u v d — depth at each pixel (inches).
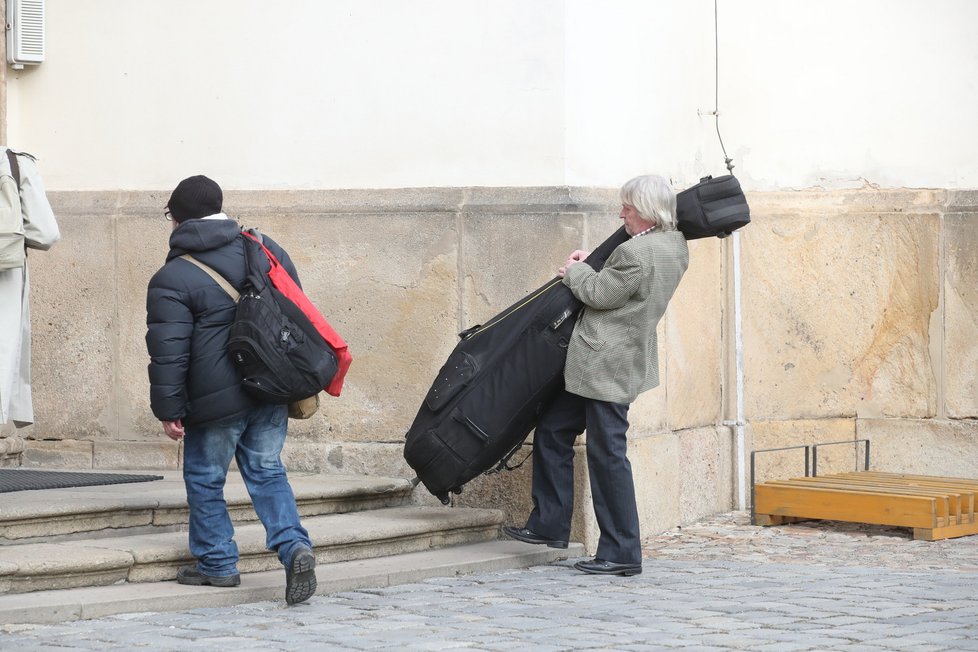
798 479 820.0
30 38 780.0
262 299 515.2
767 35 890.1
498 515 692.1
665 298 613.9
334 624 494.9
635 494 690.2
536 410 633.0
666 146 817.5
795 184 892.6
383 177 737.0
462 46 723.4
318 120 747.4
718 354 866.1
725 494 861.8
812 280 885.8
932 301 871.7
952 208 868.0
